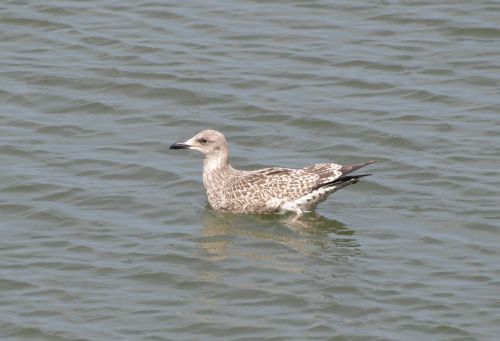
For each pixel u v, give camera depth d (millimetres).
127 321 14852
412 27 25141
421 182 19188
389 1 26234
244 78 23172
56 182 19031
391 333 14500
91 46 24453
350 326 14680
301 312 15055
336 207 18422
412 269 16219
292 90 22781
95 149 20422
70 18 25578
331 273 16094
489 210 18031
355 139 20875
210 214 18250
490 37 24656
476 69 23453
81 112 21969
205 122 21594
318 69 23578
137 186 19109
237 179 18344
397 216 17984
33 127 21250
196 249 16875
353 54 24125
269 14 25828
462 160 19906
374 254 16688
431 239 17109
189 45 24516
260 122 21594
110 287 15734
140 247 16922
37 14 25641
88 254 16672
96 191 18812
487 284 15742
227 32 25078
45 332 14594
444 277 15969
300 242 17141
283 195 18031
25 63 23719
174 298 15438
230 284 15781
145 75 23266
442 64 23672
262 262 16453
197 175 19547
